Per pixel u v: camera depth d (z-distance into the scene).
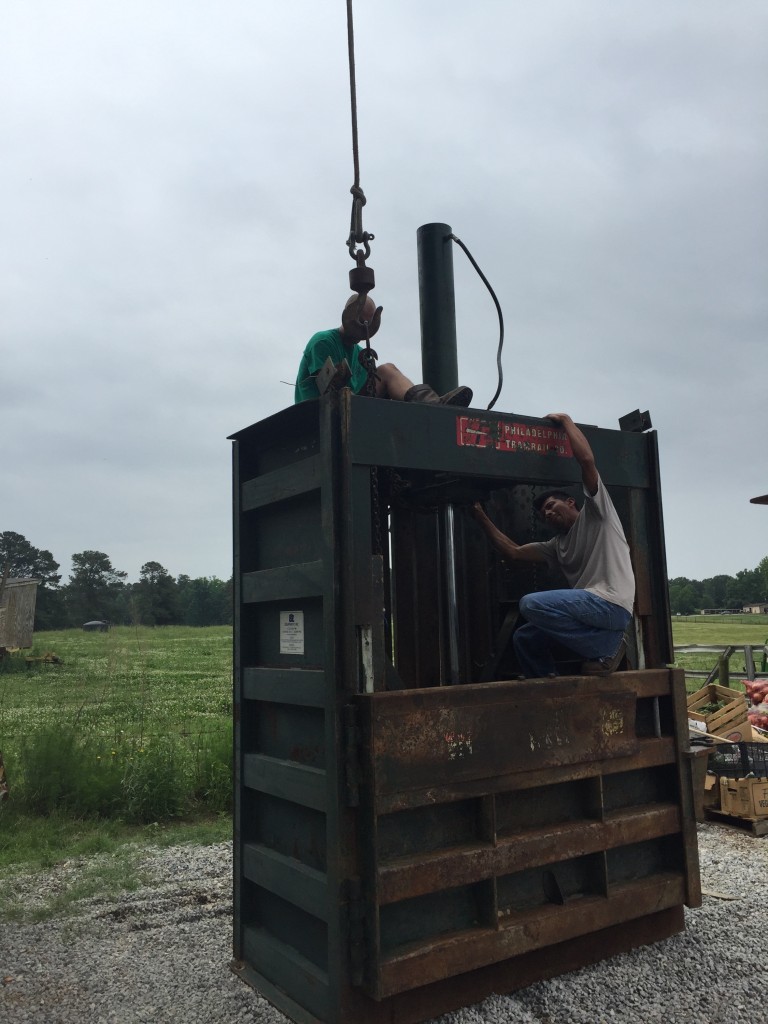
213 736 8.38
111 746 8.21
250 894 3.92
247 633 4.01
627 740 3.91
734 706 7.77
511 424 3.84
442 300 5.07
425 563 4.64
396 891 3.12
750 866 5.52
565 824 3.72
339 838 3.14
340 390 3.35
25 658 22.52
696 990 3.60
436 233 5.12
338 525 3.31
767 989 3.61
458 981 3.40
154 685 18.11
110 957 4.11
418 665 4.56
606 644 3.89
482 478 4.16
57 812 6.97
